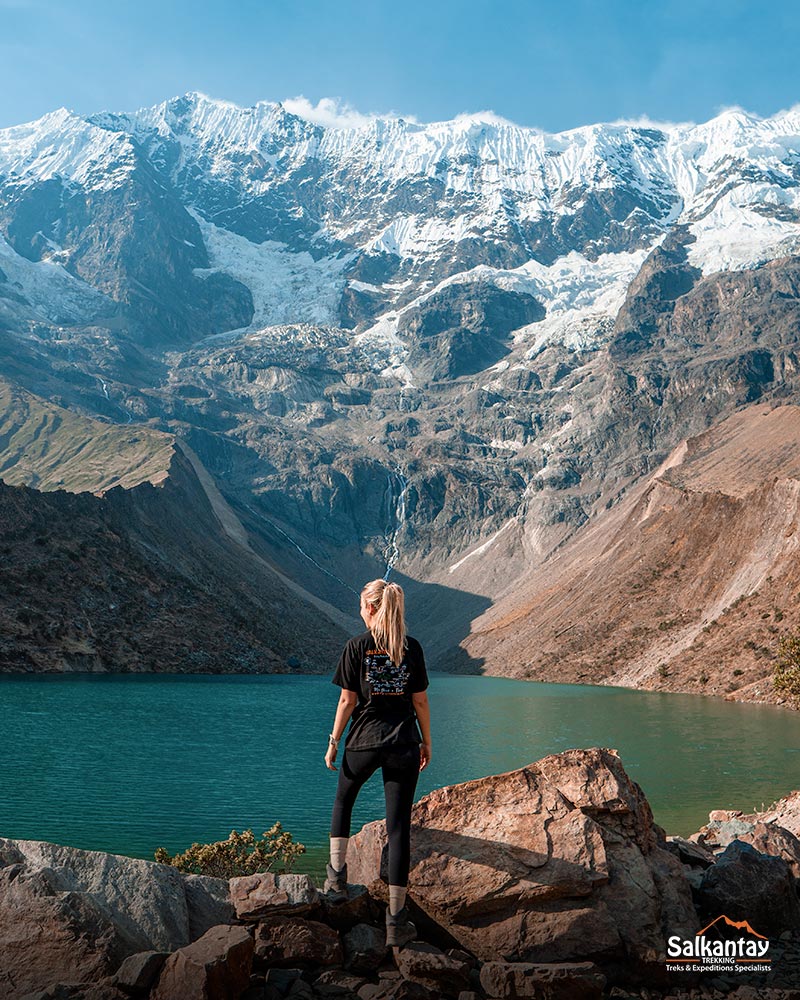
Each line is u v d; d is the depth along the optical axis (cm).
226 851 1777
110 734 5844
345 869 851
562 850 870
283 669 14388
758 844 1209
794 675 8625
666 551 15762
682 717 7838
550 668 14600
